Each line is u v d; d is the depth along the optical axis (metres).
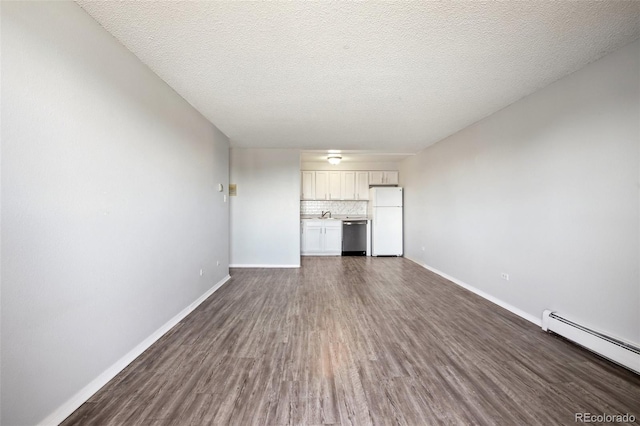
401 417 1.55
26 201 1.34
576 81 2.38
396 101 3.08
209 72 2.42
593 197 2.25
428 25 1.79
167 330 2.66
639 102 1.94
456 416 1.56
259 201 5.56
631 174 1.99
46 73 1.44
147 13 1.68
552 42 1.98
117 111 1.97
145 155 2.31
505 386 1.83
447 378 1.92
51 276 1.46
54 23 1.48
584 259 2.32
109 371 1.88
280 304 3.42
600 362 2.11
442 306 3.35
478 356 2.21
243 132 4.35
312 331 2.66
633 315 1.99
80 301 1.65
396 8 1.63
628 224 2.01
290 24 1.78
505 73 2.44
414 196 6.21
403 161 6.95
